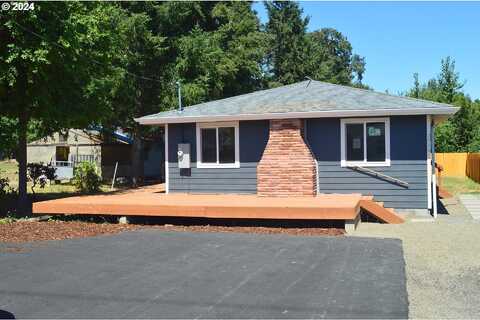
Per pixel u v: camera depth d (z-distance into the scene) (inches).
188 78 1096.2
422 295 259.1
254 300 247.6
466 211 652.1
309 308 233.6
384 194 588.4
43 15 635.5
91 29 685.3
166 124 676.1
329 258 342.0
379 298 247.8
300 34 1984.5
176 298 253.3
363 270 306.0
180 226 509.4
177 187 673.0
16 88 676.1
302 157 583.5
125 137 1268.5
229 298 251.8
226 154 650.8
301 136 593.6
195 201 547.8
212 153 657.0
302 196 579.5
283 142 592.1
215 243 406.3
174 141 674.2
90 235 457.1
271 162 593.9
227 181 649.6
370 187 593.3
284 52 1942.7
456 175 1408.7
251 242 408.8
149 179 1306.6
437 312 230.7
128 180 1270.9
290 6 1968.5
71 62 673.6
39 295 262.2
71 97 719.7
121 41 893.8
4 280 294.8
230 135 648.4
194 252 370.0
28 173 919.7
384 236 437.4
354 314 224.4
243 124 642.2
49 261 345.7
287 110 596.7
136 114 1105.4
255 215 486.6
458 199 824.3
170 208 513.0
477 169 1171.9
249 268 316.2
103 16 739.4
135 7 1059.9
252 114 603.5
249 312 229.5
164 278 294.2
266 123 631.8
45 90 669.9
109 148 1298.0
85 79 737.0
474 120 1457.9
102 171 1272.1
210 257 351.6
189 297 254.7
